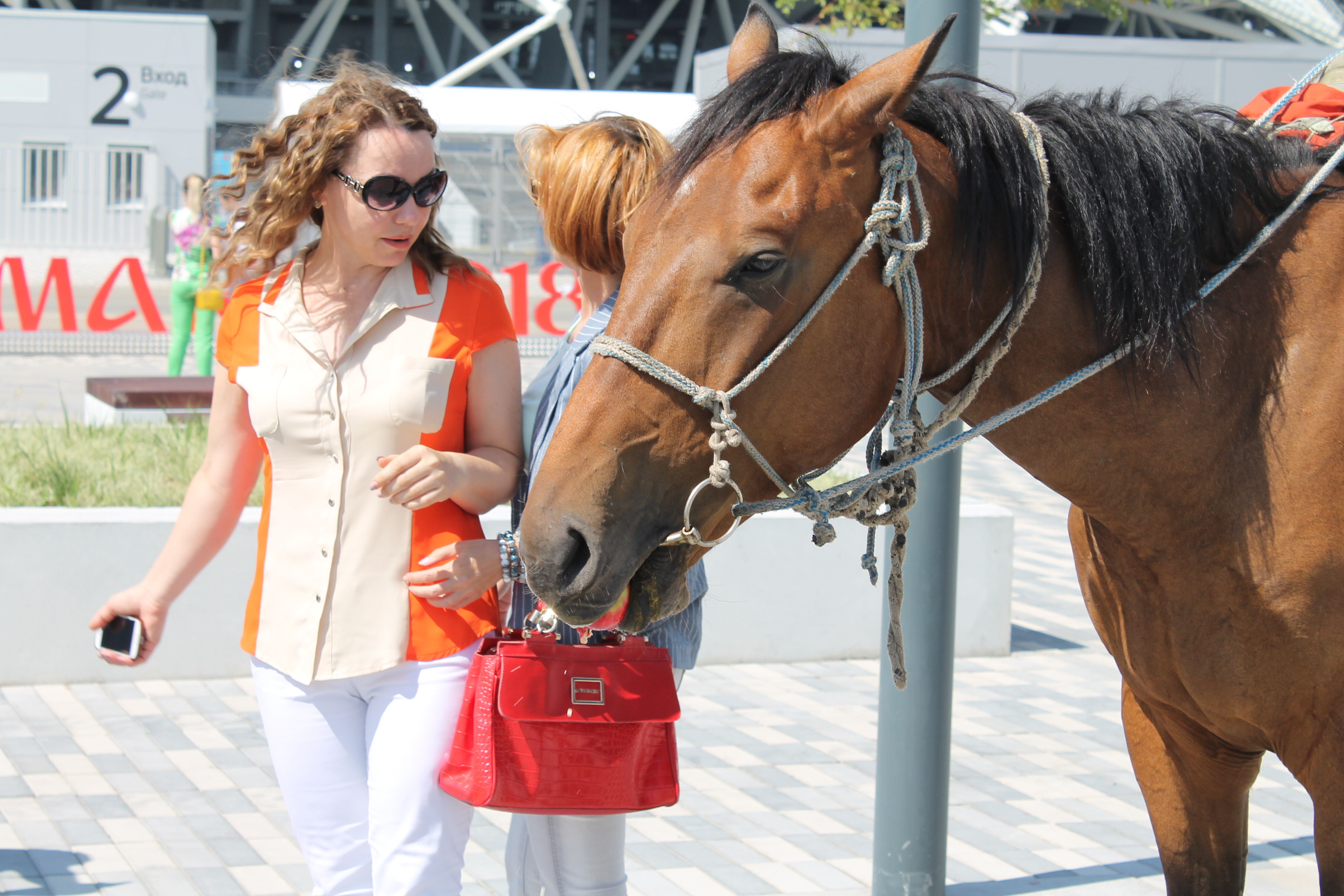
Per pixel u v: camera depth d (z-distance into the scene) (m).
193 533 2.49
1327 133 2.58
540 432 2.44
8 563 5.05
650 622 1.96
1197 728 2.44
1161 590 2.26
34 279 20.36
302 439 2.35
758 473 1.95
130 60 24.55
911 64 1.81
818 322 1.88
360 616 2.32
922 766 3.39
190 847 3.72
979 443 12.06
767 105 1.91
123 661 2.48
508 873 2.73
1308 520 2.12
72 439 7.36
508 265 15.27
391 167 2.28
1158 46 13.27
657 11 33.38
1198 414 2.14
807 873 3.72
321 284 2.44
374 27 34.88
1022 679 5.69
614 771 2.29
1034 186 2.05
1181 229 2.12
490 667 2.28
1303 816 4.27
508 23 37.44
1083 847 3.96
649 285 1.87
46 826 3.83
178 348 11.50
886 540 3.91
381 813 2.28
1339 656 2.15
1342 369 2.14
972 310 2.06
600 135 2.45
